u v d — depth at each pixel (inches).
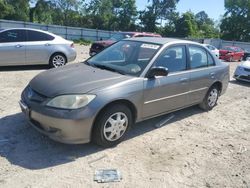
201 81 243.6
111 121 177.3
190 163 174.1
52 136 166.2
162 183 151.9
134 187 146.7
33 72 400.5
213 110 280.2
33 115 170.6
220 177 162.4
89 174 154.3
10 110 233.0
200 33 3080.7
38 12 2534.5
